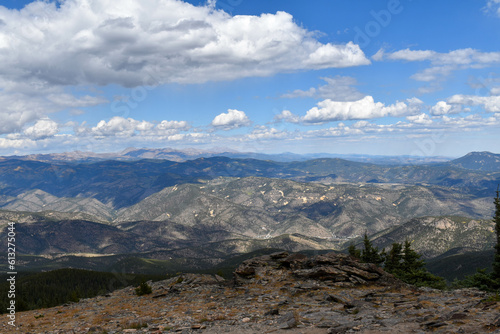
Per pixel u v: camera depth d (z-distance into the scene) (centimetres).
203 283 5009
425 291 3306
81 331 2755
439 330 1747
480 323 1769
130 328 2561
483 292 2986
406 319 2086
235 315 2708
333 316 2370
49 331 2945
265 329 2125
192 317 2856
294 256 4950
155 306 3847
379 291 3397
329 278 3994
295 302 3117
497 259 6506
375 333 1825
